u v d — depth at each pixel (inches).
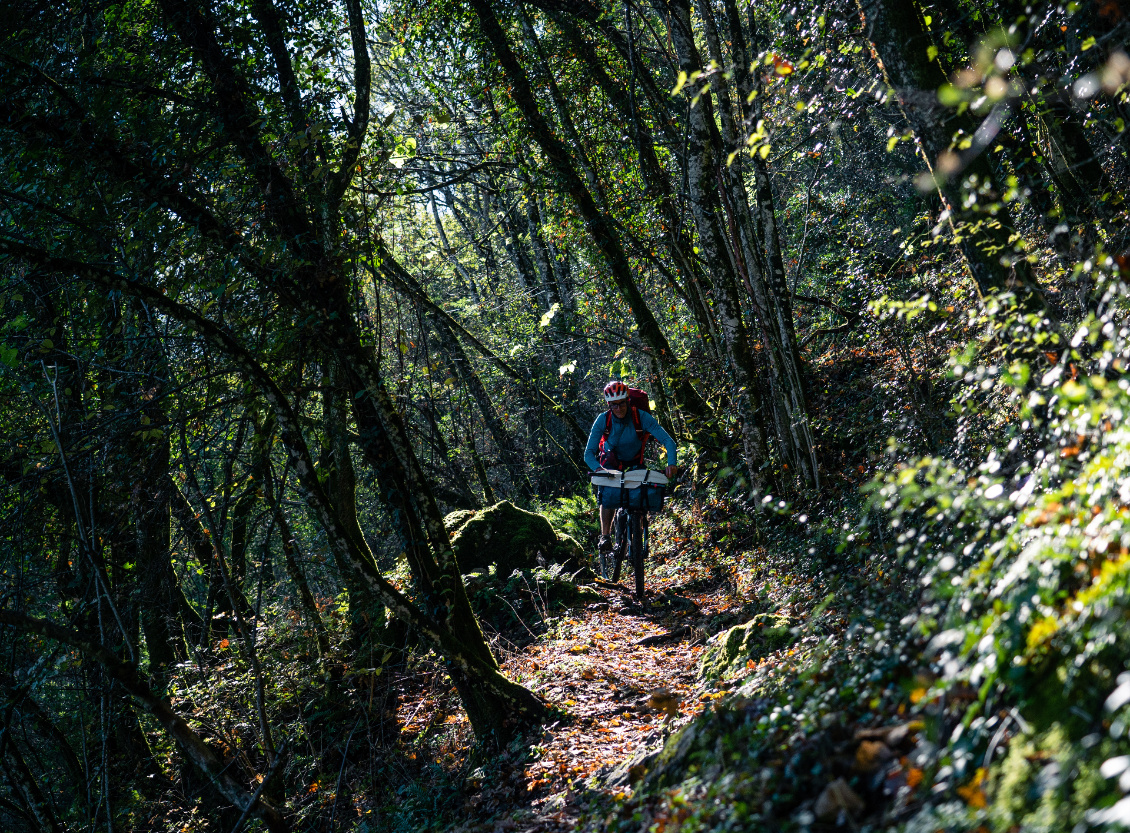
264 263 223.6
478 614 366.3
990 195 154.9
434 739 278.5
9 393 259.4
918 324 280.4
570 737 229.0
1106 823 72.5
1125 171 243.8
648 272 517.0
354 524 334.0
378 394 244.2
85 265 203.9
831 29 214.8
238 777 296.2
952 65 229.3
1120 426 117.8
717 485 397.1
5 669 259.3
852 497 274.7
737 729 149.9
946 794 93.6
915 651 129.0
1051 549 104.7
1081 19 189.5
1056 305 182.1
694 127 337.4
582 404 682.8
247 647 248.4
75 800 305.3
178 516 309.1
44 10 236.2
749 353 350.9
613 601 354.3
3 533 250.1
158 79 244.1
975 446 193.8
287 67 272.2
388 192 294.5
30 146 219.5
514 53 476.7
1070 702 89.2
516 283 863.7
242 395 242.1
